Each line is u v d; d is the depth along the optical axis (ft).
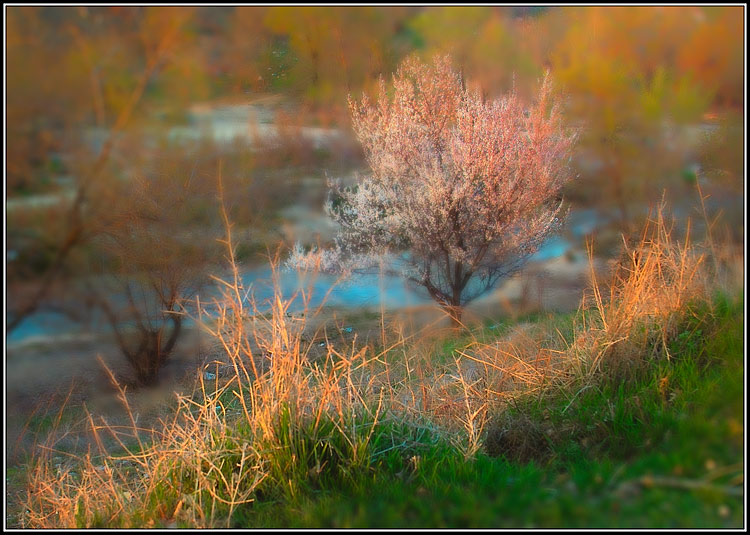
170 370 20.95
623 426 10.60
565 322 17.10
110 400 19.76
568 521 7.58
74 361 20.83
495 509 8.36
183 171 21.35
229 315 13.07
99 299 20.80
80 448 17.15
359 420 11.66
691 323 12.58
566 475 9.62
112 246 19.90
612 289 15.40
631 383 11.95
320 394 11.76
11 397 19.58
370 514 8.91
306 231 26.35
